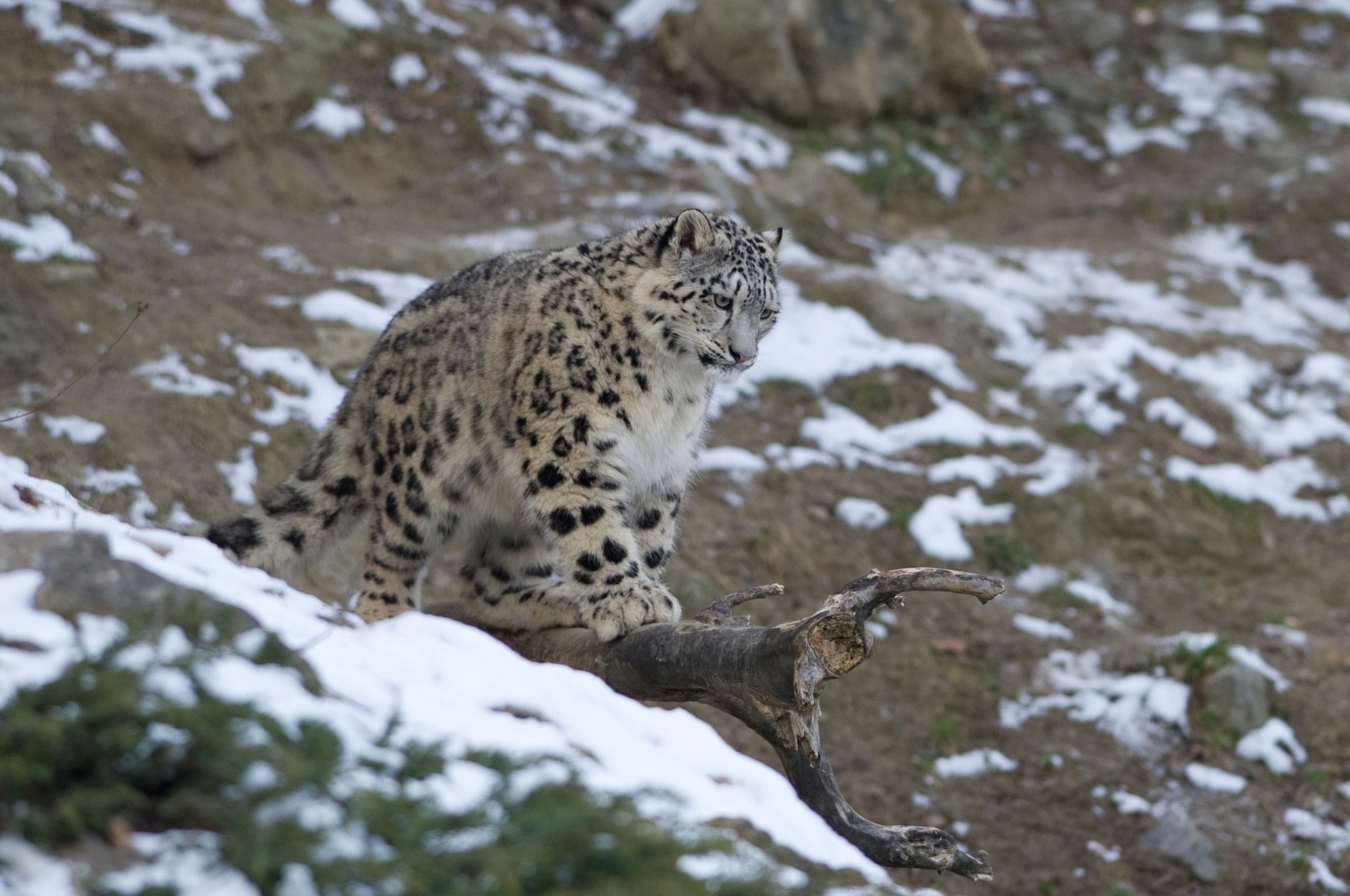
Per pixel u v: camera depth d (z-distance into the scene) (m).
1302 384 30.94
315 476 16.03
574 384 14.30
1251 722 22.58
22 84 27.61
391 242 27.89
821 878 8.98
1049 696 22.95
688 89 37.16
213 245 26.42
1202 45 45.44
